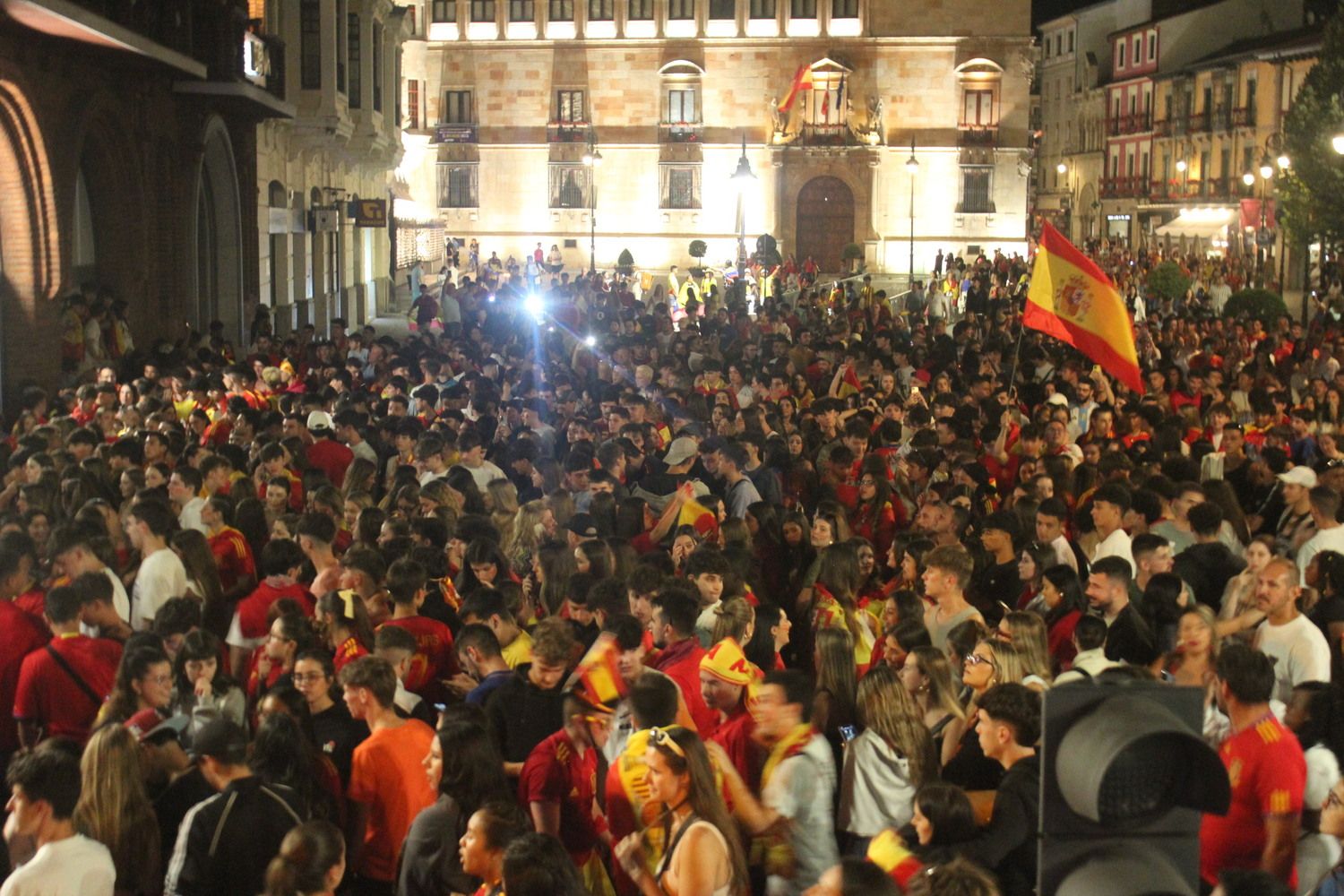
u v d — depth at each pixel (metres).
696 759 6.06
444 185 71.31
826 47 69.06
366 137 40.66
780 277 54.91
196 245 28.27
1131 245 84.06
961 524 11.70
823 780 6.57
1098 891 3.86
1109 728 3.87
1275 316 36.84
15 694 8.50
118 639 8.65
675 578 9.08
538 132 70.69
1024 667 7.86
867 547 10.41
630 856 6.17
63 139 21.59
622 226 71.00
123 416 15.59
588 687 7.35
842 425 16.41
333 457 14.49
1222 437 15.53
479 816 5.91
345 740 7.53
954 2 68.31
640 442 14.91
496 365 21.91
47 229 21.00
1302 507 11.73
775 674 6.76
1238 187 70.56
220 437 15.66
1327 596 9.38
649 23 69.62
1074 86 95.81
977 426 16.92
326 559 9.84
